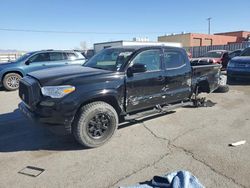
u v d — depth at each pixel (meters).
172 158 4.04
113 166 3.82
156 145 4.55
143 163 3.90
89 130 4.41
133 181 3.42
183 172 3.30
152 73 5.28
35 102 4.25
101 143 4.54
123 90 4.82
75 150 4.40
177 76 5.84
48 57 11.09
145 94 5.21
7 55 25.61
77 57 11.66
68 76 4.42
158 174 3.58
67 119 4.23
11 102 8.28
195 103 6.86
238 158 4.02
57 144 4.67
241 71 11.05
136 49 5.18
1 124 5.88
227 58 16.36
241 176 3.50
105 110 4.51
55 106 4.14
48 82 4.23
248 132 5.15
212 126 5.52
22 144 4.70
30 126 5.68
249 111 6.67
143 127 5.46
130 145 4.56
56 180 3.48
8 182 3.45
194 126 5.52
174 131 5.23
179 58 5.98
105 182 3.41
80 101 4.27
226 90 9.13
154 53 5.42
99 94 4.46
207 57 16.61
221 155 4.13
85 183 3.39
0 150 4.45
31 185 3.37
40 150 4.43
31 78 4.58
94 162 3.96
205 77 6.75
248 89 9.93
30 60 10.80
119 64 4.98
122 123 5.67
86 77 4.45
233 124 5.64
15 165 3.90
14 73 10.59
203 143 4.62
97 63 5.45
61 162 3.98
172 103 6.17
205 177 3.47
